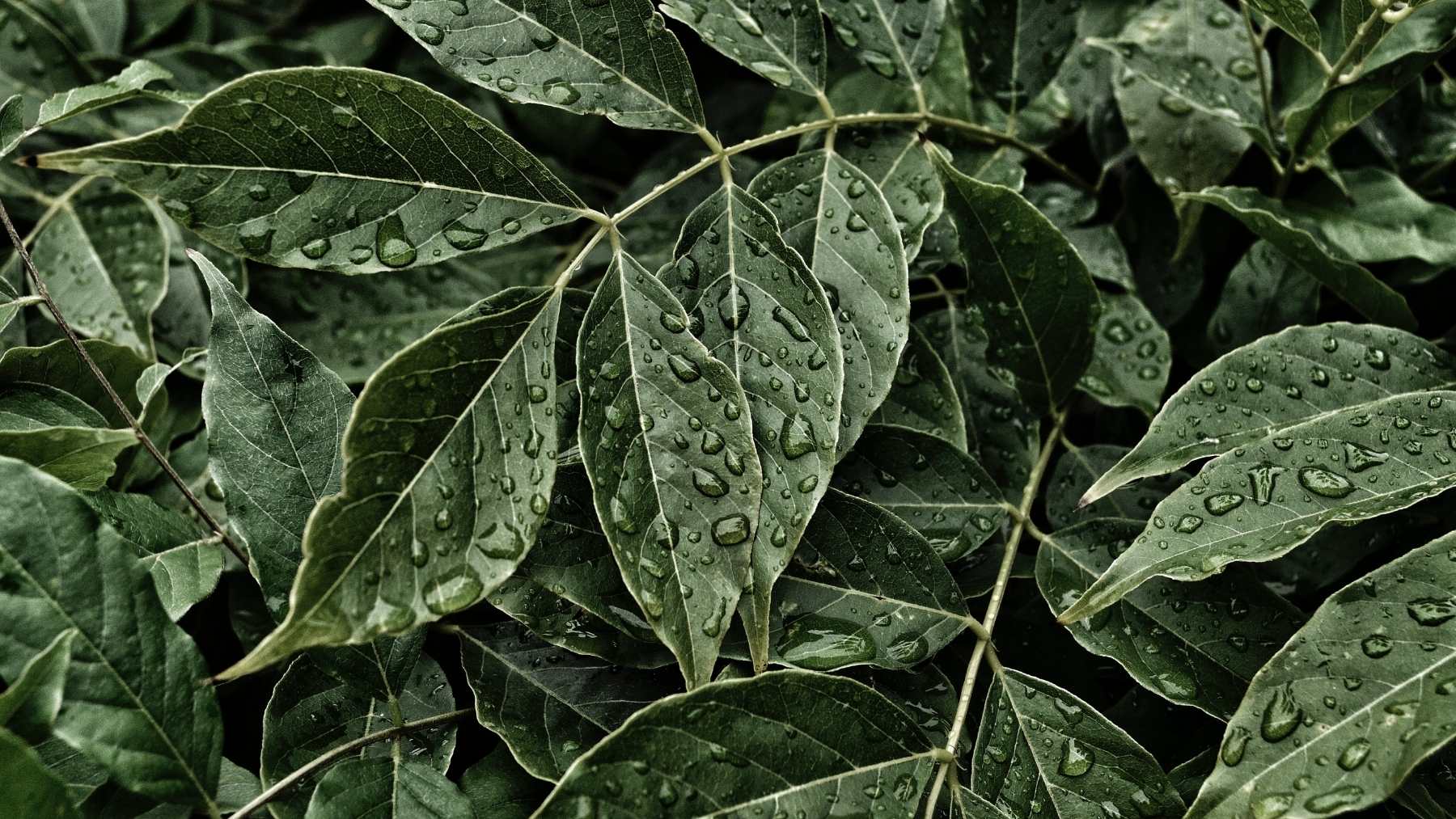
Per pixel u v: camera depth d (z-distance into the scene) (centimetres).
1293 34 48
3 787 42
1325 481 45
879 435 47
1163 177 50
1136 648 46
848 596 46
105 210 51
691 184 53
